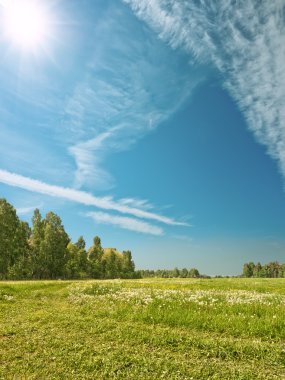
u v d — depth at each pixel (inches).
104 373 368.2
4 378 358.0
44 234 4010.8
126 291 940.6
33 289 1025.5
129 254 5925.2
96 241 5270.7
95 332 506.9
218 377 357.1
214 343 449.1
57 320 576.4
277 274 6702.8
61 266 4001.0
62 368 381.7
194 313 608.7
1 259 3324.3
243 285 1289.4
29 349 436.8
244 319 570.9
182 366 382.3
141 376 359.3
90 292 937.5
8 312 671.8
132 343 458.3
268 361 405.1
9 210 3526.1
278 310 640.4
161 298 757.9
